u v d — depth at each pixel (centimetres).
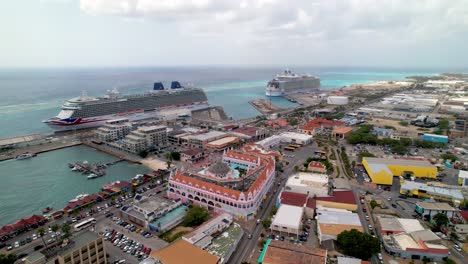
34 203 15700
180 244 10688
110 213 14275
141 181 17912
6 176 19050
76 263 9469
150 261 10025
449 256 11300
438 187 16350
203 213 13650
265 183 16125
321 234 11900
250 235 12656
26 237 12281
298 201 14425
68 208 14500
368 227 13200
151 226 12925
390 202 15612
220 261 10412
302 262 9938
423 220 13838
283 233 12650
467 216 13575
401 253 11175
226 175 16612
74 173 19700
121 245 11775
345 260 10338
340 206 14612
